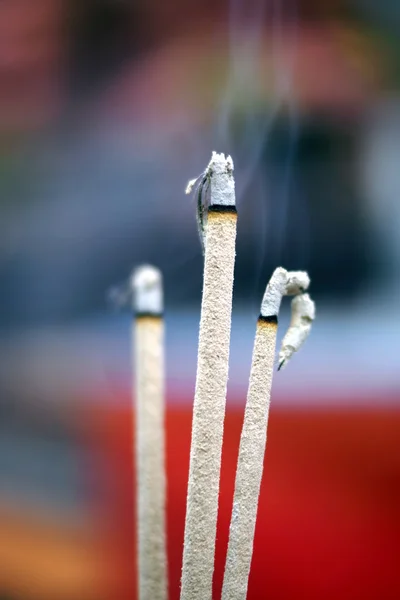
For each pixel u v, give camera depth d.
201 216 0.21
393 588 0.37
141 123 0.65
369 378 0.46
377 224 0.60
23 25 0.68
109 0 0.65
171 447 0.41
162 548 0.25
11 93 0.68
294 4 0.62
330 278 0.58
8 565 0.41
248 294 0.51
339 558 0.38
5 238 0.67
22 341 0.64
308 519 0.39
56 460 0.50
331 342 0.51
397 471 0.40
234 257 0.21
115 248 0.64
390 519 0.39
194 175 0.63
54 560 0.41
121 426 0.52
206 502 0.21
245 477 0.21
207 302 0.21
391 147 0.60
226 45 0.63
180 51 0.64
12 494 0.46
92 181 0.67
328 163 0.61
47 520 0.44
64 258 0.67
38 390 0.58
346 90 0.61
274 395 0.45
